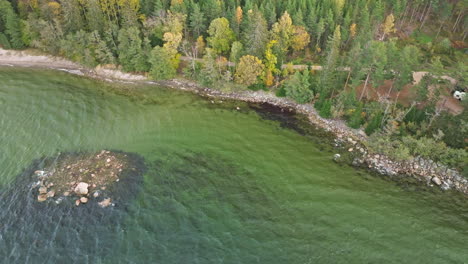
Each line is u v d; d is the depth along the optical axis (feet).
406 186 189.26
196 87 284.82
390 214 170.71
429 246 154.51
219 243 150.92
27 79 285.23
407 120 223.51
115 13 296.30
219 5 293.64
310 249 150.30
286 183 187.62
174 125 234.99
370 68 232.94
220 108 258.57
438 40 312.71
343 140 225.56
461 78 225.76
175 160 199.31
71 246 145.48
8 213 158.40
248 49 271.08
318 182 189.67
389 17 289.74
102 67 301.43
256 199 175.52
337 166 202.90
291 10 295.89
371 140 215.31
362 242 154.71
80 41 289.33
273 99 270.87
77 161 192.34
